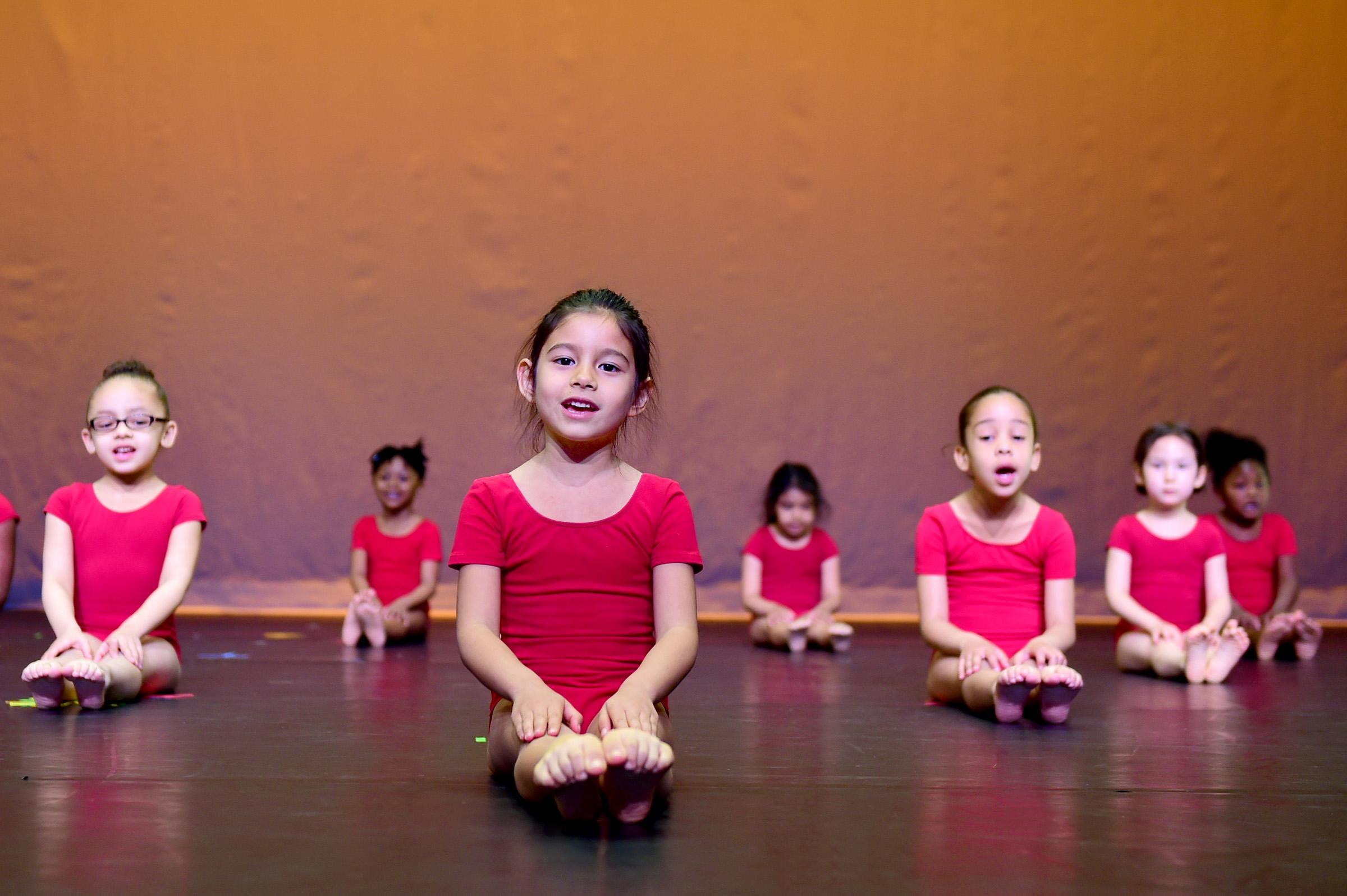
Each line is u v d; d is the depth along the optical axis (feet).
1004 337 21.39
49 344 20.85
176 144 21.06
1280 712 8.80
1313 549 21.24
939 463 21.25
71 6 21.03
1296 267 21.49
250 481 20.95
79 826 4.98
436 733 7.45
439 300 21.17
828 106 21.39
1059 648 8.93
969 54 21.48
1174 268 21.47
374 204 21.18
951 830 5.06
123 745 6.92
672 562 6.00
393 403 21.08
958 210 21.42
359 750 6.83
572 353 5.92
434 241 21.22
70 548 9.30
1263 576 14.23
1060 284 21.42
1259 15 21.54
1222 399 21.42
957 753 6.92
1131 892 4.22
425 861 4.49
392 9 21.25
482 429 21.12
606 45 21.30
